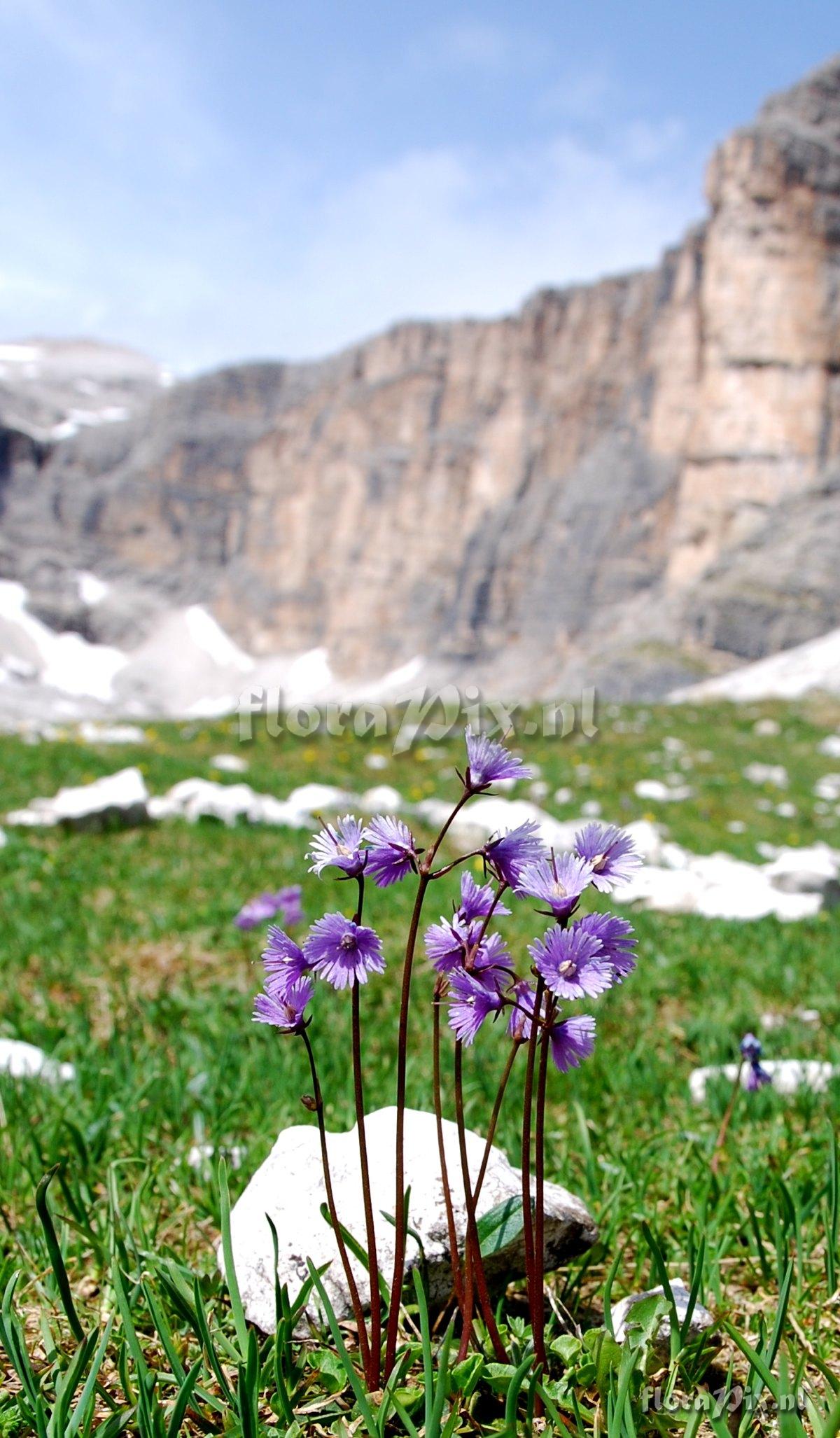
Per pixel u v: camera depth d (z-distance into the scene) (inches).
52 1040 218.1
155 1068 191.8
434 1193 102.1
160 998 245.6
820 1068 204.8
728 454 5280.5
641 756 1030.4
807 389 5216.5
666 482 7180.1
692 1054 237.5
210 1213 133.2
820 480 4271.7
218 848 438.6
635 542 7214.6
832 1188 126.5
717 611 3754.9
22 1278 117.6
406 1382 90.2
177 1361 88.7
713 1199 138.4
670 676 3619.6
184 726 1002.1
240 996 253.9
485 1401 91.0
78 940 302.2
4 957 280.5
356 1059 86.9
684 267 7332.7
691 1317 97.3
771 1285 119.3
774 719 1455.5
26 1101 172.2
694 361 7204.7
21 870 383.2
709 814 770.8
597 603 7214.6
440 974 83.3
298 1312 93.3
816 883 455.5
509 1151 153.9
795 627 3639.3
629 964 79.2
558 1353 92.6
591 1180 137.8
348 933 81.4
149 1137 160.7
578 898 77.4
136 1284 101.7
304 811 526.3
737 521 5241.1
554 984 76.0
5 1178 145.6
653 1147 159.2
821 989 290.0
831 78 5634.8
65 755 697.0
